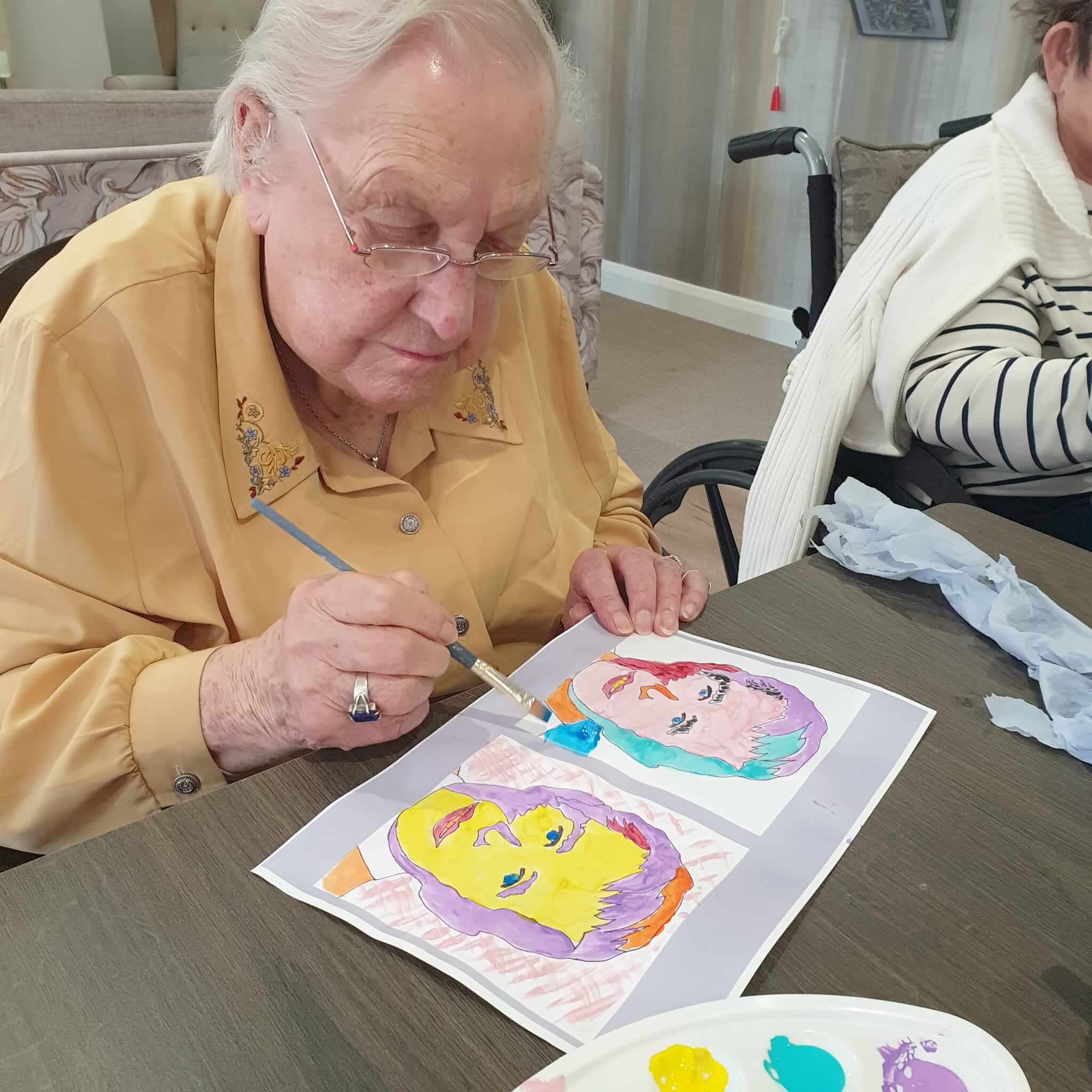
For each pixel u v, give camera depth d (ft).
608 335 12.56
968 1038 1.32
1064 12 3.64
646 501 5.45
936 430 3.72
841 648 2.37
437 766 1.94
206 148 2.92
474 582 2.76
